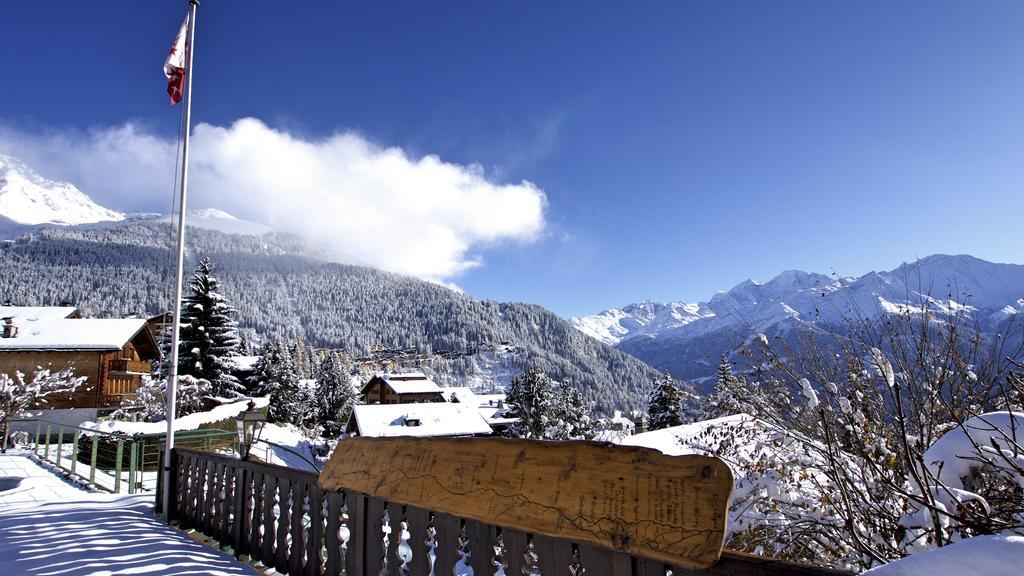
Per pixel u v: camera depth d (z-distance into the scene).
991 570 1.54
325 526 3.92
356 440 3.87
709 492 1.93
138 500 7.50
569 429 20.39
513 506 2.50
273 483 4.55
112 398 27.75
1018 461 2.93
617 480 2.21
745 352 4.68
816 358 4.19
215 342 33.78
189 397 28.80
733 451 5.18
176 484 6.34
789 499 4.30
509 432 42.53
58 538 5.27
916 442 3.49
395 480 3.22
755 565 1.77
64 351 26.52
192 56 7.28
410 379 72.75
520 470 2.59
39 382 21.78
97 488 9.21
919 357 3.80
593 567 2.19
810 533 3.96
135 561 4.48
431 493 2.94
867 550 3.27
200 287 34.00
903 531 3.36
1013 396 3.45
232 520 5.13
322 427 52.72
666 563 1.98
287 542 4.32
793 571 1.69
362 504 3.47
